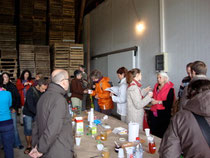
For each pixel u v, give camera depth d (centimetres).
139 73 263
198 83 115
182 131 111
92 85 511
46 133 143
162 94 294
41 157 157
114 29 615
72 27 720
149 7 454
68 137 158
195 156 106
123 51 555
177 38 376
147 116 330
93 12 774
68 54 632
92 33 787
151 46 450
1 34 578
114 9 615
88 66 802
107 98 380
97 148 176
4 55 575
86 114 320
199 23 331
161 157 117
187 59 355
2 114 265
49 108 151
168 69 399
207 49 318
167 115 290
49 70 638
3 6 639
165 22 404
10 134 272
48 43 712
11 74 596
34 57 628
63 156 152
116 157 158
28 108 319
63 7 702
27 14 683
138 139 186
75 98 469
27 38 683
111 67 619
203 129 104
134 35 512
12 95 336
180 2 367
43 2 701
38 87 316
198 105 106
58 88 161
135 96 248
